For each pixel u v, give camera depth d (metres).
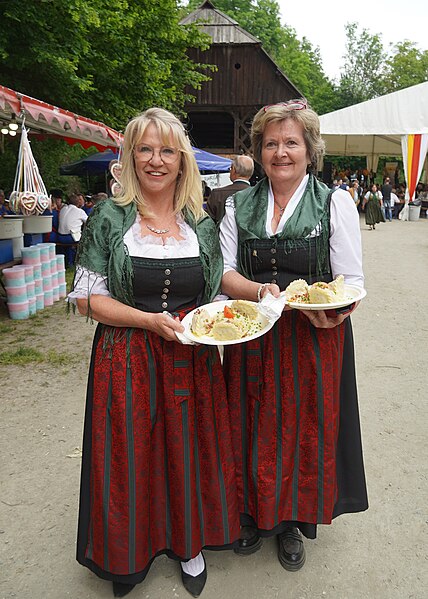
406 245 12.13
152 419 1.68
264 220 1.84
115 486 1.65
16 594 1.89
